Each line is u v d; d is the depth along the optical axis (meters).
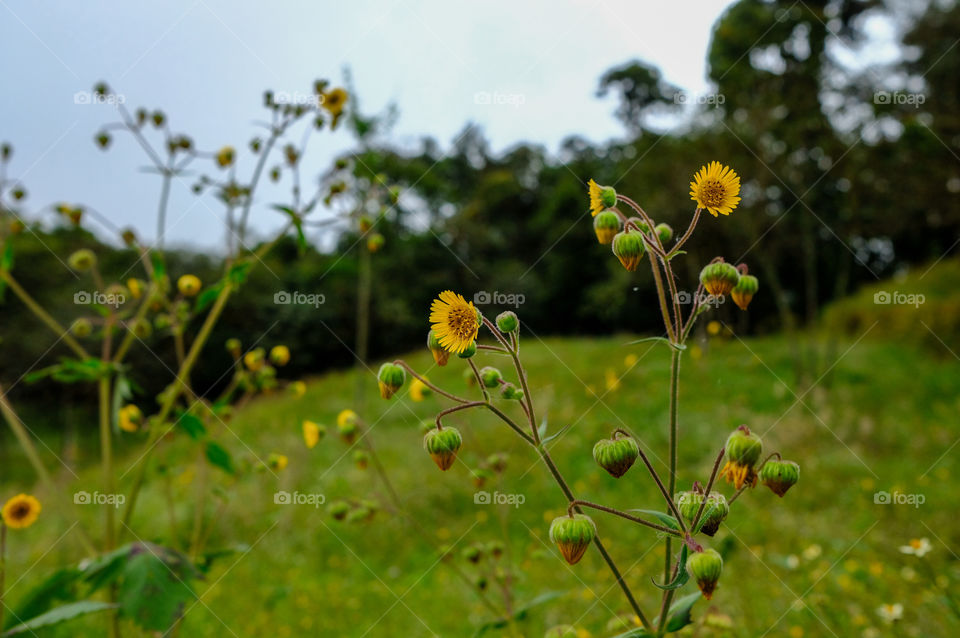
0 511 1.97
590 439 6.77
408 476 6.42
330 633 3.72
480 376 1.29
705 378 8.67
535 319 17.23
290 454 7.33
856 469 6.06
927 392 8.59
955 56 12.08
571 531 1.15
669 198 10.05
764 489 5.34
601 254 15.92
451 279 16.53
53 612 1.66
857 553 4.11
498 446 5.87
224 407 2.65
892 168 10.66
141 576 1.77
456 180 22.98
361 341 5.78
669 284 1.30
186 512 5.86
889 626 2.85
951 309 10.71
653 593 3.31
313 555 5.15
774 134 10.07
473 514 5.51
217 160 2.40
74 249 9.49
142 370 11.40
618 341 11.42
